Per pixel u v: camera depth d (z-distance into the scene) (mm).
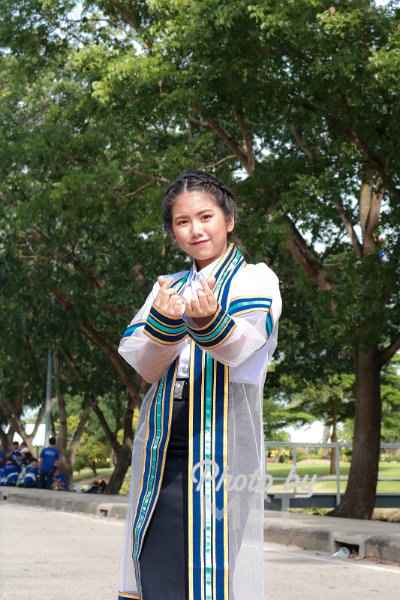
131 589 3029
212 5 16578
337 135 18484
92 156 23734
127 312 31016
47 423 41031
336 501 24266
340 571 10352
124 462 38688
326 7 16328
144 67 18516
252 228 18656
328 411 49031
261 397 2990
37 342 34719
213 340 2803
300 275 21234
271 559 11523
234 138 23922
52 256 29828
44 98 28609
